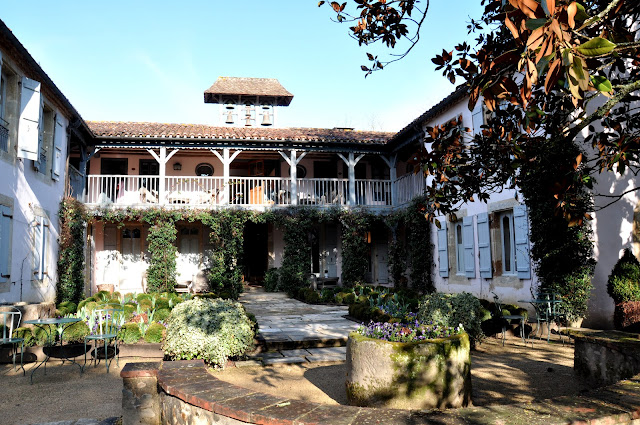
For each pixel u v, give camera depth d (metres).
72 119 13.71
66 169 13.51
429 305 7.46
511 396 4.88
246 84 20.84
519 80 8.95
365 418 2.70
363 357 4.34
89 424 4.35
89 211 15.32
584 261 8.60
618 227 9.00
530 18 2.28
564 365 6.32
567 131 4.52
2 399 5.17
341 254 18.92
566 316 8.66
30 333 7.33
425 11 4.70
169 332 6.32
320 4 5.04
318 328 9.18
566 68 2.32
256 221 16.48
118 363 6.81
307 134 17.70
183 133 15.91
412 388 4.13
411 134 15.90
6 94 10.02
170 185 18.20
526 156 4.96
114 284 17.42
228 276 16.05
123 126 16.83
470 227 12.88
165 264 15.80
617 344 4.93
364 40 5.11
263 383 5.62
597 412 2.61
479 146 5.09
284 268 16.67
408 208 15.60
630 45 3.05
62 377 6.12
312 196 17.64
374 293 12.84
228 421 3.01
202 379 3.73
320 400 4.90
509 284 11.09
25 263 10.63
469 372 4.52
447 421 2.57
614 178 9.04
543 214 8.96
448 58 4.33
